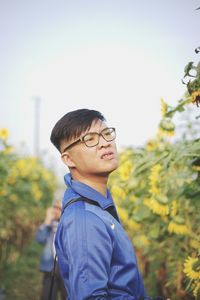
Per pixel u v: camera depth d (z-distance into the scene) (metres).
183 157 2.27
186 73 1.68
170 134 2.34
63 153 1.66
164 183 2.42
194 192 2.31
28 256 7.70
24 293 5.30
